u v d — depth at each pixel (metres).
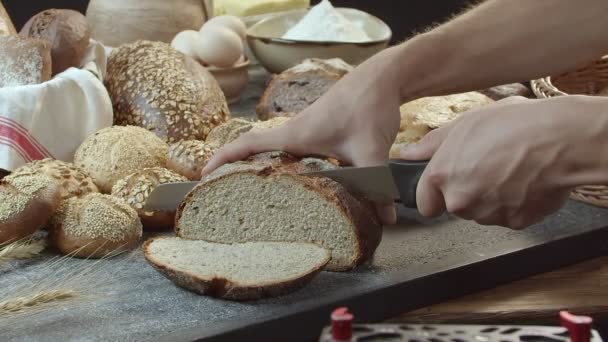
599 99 0.89
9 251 1.01
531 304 1.01
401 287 1.00
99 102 1.23
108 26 1.51
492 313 1.00
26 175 1.09
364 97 1.02
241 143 1.06
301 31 1.55
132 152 1.16
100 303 0.97
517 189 0.90
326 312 0.96
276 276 0.97
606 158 0.88
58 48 1.26
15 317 0.94
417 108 1.28
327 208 1.02
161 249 1.03
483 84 1.04
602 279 1.06
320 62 1.41
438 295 1.02
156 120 1.27
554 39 1.02
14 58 1.21
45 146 1.21
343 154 1.04
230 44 1.47
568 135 0.88
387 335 0.81
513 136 0.89
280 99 1.38
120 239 1.06
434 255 1.05
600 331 1.03
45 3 2.06
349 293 0.98
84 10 2.10
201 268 0.99
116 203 1.08
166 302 0.97
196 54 1.48
